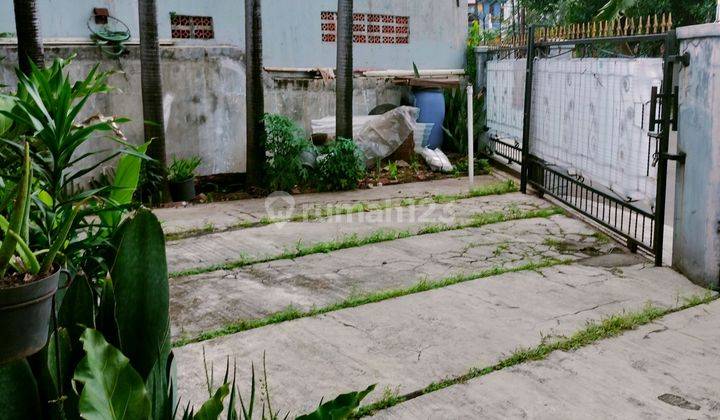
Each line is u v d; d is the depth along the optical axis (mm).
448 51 10672
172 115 7727
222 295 4445
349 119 7973
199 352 3576
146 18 6617
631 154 5242
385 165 8938
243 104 8148
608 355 3453
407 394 3088
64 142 2674
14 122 2889
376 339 3703
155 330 1797
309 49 9344
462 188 7801
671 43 4637
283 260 5195
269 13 8938
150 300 1792
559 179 6922
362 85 9445
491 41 9961
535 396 3053
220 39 8711
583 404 2980
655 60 4953
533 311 4062
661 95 4668
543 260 5086
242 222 6352
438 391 3113
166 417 1865
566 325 3842
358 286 4582
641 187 5148
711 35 4211
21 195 1640
